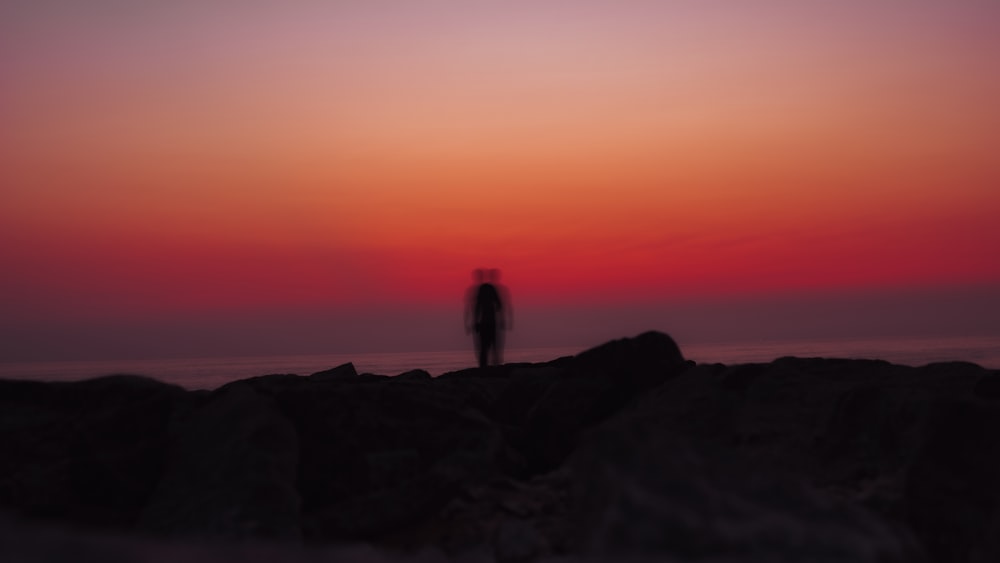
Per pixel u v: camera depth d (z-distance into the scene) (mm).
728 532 4699
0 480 8000
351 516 7941
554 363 14539
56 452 8492
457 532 7715
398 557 6605
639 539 4684
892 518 7039
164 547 4574
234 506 7227
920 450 7410
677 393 9875
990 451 7145
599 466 5508
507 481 8656
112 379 9281
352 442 8891
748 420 9383
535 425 10461
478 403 11312
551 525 7543
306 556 5020
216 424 8406
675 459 5520
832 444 8680
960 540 6812
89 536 4602
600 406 10430
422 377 13891
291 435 8133
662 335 11125
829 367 10273
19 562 3891
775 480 5465
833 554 4617
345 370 14086
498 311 16984
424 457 9227
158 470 8258
